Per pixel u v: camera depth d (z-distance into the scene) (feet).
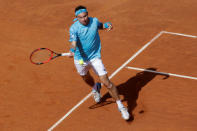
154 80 95.76
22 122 81.97
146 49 117.80
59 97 91.76
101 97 89.97
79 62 74.64
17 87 98.68
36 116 83.97
